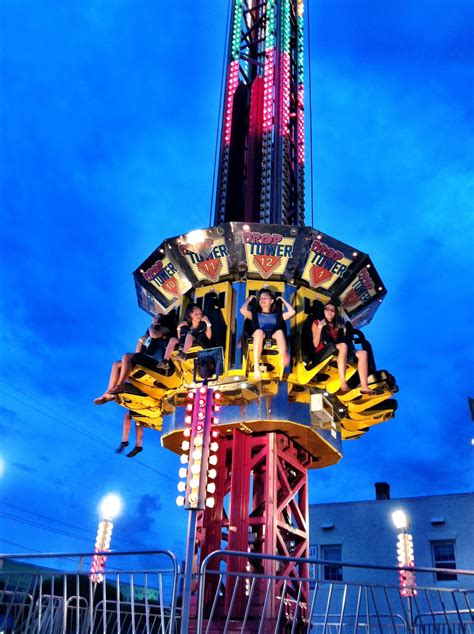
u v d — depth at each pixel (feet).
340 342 57.57
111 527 67.26
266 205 75.15
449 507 115.85
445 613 39.70
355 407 63.82
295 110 88.69
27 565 76.89
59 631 39.11
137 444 68.54
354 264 64.95
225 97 87.51
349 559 116.98
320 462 65.62
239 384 56.90
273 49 86.48
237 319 61.67
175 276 67.82
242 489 56.54
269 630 49.83
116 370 60.44
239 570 53.36
